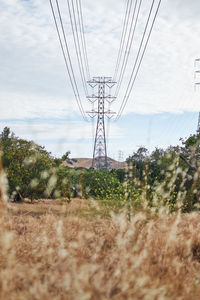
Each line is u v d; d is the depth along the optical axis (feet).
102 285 11.46
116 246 16.97
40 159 40.91
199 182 22.30
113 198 38.83
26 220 25.32
